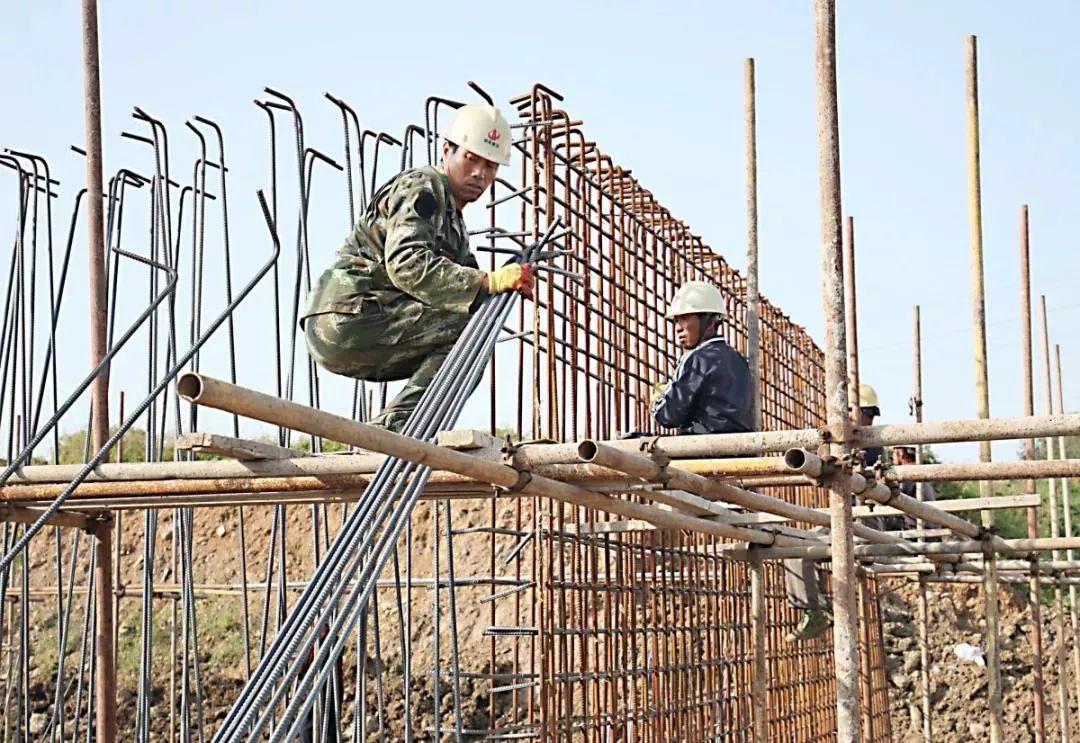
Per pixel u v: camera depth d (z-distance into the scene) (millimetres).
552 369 7219
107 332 6520
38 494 6008
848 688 5043
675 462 5660
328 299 6289
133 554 16266
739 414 7398
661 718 8359
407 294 6301
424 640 14758
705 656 9727
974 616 16312
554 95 7504
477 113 6547
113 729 6723
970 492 20484
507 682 14203
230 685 14773
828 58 5270
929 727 11391
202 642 15164
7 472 5777
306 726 7117
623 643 8070
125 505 6320
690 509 6621
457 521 15602
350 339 6262
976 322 9500
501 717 14242
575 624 7578
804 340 13680
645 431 8453
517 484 5199
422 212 6086
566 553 8023
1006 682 15828
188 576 7062
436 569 6934
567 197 7598
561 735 7363
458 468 4824
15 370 7164
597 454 4859
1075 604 12445
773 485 6641
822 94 5262
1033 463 5695
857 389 11750
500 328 5754
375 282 6297
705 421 7434
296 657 4523
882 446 5125
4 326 7180
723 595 9922
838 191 5219
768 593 11070
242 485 5828
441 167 6613
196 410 7098
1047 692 15773
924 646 11594
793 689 11602
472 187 6539
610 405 7965
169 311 7066
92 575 7125
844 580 5098
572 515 7848
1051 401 14164
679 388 7441
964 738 15570
